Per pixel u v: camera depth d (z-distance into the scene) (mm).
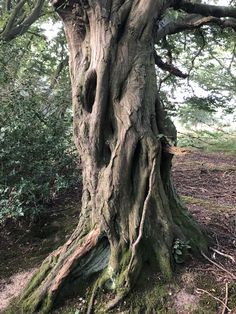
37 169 5207
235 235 4613
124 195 3699
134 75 3699
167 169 3943
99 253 3814
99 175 3814
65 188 5797
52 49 8992
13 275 4340
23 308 3744
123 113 3668
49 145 5391
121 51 3695
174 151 3742
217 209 5602
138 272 3650
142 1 3717
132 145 3656
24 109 5340
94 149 3793
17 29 9266
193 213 5297
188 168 8992
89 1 3666
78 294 3732
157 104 3850
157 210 3793
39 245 4824
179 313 3410
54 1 3875
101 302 3615
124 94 3695
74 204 5621
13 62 5719
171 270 3721
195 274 3715
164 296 3547
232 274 3709
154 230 3783
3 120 5242
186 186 7516
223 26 5023
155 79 3844
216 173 8703
